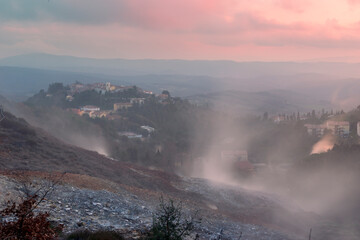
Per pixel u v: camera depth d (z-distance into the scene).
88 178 27.22
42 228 8.96
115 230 15.19
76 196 20.05
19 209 8.98
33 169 28.94
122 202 21.86
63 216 15.59
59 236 12.49
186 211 24.58
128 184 34.84
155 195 29.17
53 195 19.02
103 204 19.94
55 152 39.22
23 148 36.94
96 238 12.63
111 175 36.72
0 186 17.53
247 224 26.27
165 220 11.34
